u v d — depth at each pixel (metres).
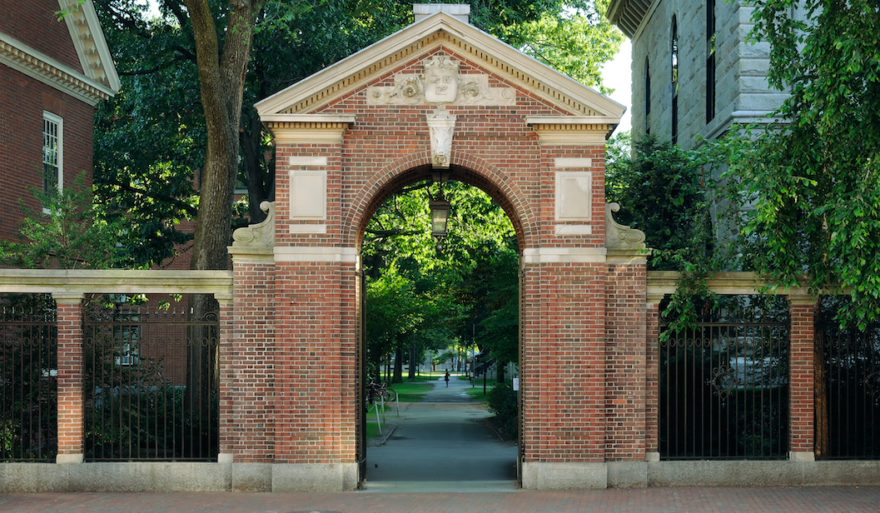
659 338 15.80
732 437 17.70
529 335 15.70
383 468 18.94
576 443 15.45
